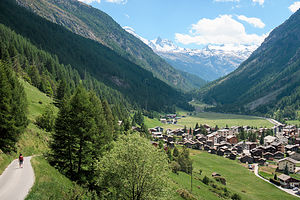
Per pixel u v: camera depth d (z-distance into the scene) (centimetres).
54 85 15212
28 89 11225
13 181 2861
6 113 4141
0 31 19212
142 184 3581
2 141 3994
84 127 4328
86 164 4584
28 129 5822
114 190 3712
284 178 9169
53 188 2961
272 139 16688
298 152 14562
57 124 4388
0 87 4241
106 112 10212
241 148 15888
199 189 7500
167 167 3991
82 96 4412
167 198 3809
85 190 3488
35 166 3538
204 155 14188
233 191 8244
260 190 8625
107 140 5172
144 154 3584
